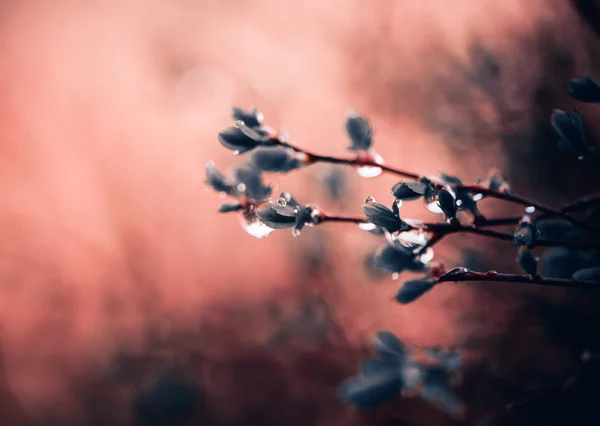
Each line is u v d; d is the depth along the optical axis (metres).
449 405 0.50
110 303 1.22
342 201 0.83
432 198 0.45
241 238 1.23
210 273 1.20
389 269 0.46
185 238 1.26
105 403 1.15
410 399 0.75
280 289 1.10
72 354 1.20
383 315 0.87
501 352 0.68
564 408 0.52
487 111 0.81
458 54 0.85
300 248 0.93
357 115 0.48
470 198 0.46
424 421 0.73
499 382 0.63
